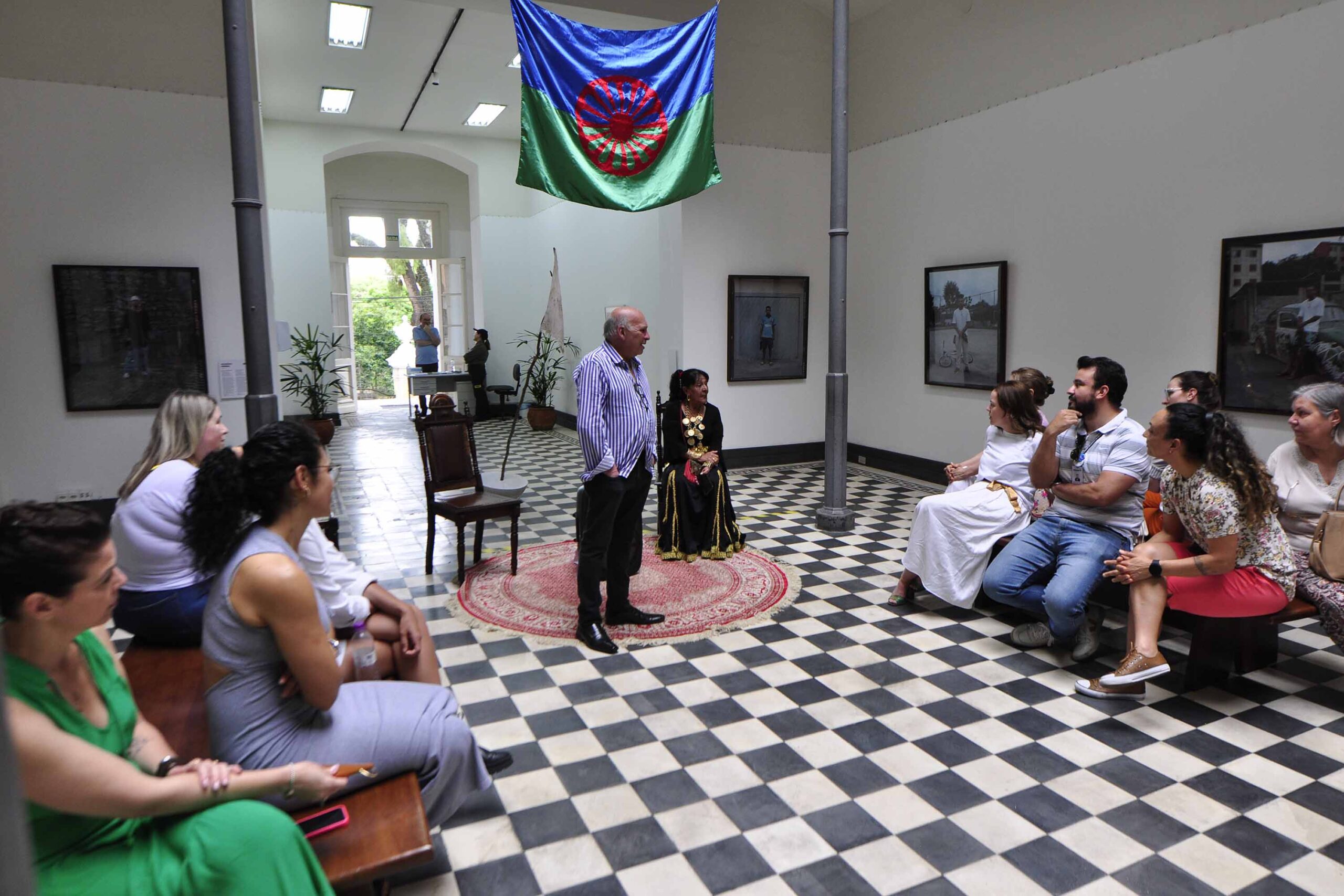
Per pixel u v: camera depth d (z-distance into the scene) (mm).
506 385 14383
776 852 2475
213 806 1655
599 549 4004
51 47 5887
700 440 5508
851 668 3787
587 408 3871
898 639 4137
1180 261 5715
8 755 614
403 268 19719
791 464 9227
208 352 6512
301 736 2025
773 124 8680
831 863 2422
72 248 6066
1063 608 3688
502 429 12703
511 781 2869
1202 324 5602
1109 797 2742
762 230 8758
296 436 1983
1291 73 4996
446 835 2568
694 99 5871
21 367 6012
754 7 8391
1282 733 3152
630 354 3992
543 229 13812
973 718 3303
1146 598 3404
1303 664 3789
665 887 2326
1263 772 2885
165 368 6379
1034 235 6828
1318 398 3627
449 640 4129
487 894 2297
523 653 3967
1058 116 6543
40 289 6016
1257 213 5223
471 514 4941
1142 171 5926
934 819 2635
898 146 8234
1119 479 3793
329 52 9578
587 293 11953
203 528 1927
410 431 12641
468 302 16297
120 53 6059
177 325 6383
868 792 2791
